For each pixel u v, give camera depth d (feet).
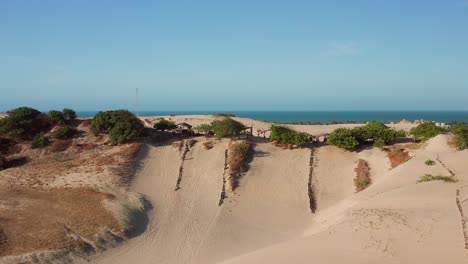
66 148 172.55
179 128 204.64
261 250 91.66
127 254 103.35
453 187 107.86
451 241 73.67
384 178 139.85
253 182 147.84
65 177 144.25
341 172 155.84
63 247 97.55
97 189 134.31
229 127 181.57
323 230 98.43
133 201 128.47
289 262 75.25
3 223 107.24
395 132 180.14
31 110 192.54
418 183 117.80
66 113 200.13
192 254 105.81
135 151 166.30
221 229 119.44
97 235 105.70
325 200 139.23
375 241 78.64
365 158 164.66
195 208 131.44
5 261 88.28
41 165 157.48
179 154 167.53
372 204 106.63
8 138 179.01
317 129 248.52
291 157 168.04
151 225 119.65
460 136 165.89
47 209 118.42
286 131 183.62
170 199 136.26
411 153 160.25
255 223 124.67
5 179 143.33
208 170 154.51
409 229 81.97
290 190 144.46
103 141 177.88
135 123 182.19
